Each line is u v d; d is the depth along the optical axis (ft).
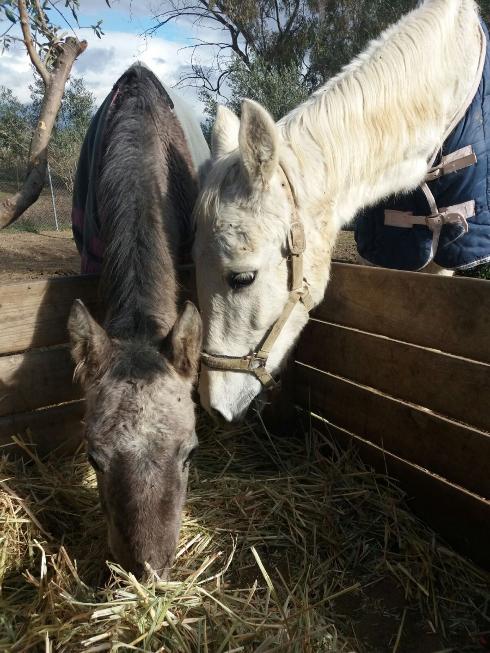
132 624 6.09
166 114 9.62
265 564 7.93
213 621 6.40
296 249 7.37
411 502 8.75
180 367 6.29
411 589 7.55
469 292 7.27
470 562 7.84
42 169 8.72
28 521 7.97
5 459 9.05
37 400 9.58
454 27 8.54
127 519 5.80
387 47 8.23
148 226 7.54
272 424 11.12
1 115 50.24
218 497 9.07
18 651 6.04
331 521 8.51
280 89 35.76
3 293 8.82
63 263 31.48
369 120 7.99
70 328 6.24
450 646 6.73
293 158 7.51
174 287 7.59
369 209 10.07
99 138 9.56
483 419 7.42
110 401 5.90
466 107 8.77
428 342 8.01
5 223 8.66
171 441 5.90
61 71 9.02
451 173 8.96
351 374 9.46
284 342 8.02
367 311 8.89
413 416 8.40
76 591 6.63
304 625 6.57
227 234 6.98
